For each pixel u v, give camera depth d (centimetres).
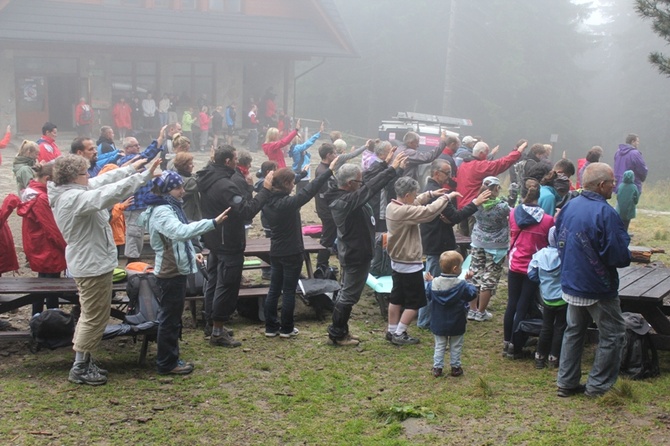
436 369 623
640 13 1032
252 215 647
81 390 571
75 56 2542
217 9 2838
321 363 651
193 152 2467
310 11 2930
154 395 568
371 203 962
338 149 1073
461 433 513
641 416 536
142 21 2617
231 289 672
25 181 934
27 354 652
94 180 592
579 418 534
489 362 665
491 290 779
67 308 792
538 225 659
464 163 880
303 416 540
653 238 1256
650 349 633
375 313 820
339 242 684
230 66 2852
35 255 666
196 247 824
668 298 811
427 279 698
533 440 498
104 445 484
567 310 578
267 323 718
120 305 757
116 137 2544
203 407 550
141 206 899
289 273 698
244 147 2600
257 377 614
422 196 712
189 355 661
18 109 2486
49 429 501
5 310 656
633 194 1090
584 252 549
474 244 779
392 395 582
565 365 577
